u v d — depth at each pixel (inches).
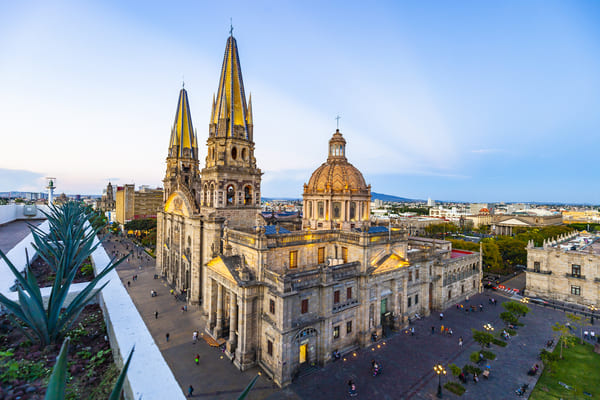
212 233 1977.1
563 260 2470.5
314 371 1437.0
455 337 1803.6
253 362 1472.7
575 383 1365.7
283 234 1636.3
